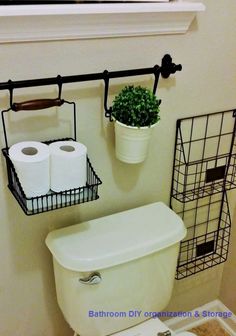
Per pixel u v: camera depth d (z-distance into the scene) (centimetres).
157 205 123
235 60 120
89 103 101
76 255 101
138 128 96
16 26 82
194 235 147
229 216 150
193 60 112
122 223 114
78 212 115
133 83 105
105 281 105
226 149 135
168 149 122
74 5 87
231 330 167
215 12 108
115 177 116
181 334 122
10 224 105
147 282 114
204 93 119
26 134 96
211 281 165
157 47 104
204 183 136
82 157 93
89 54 95
